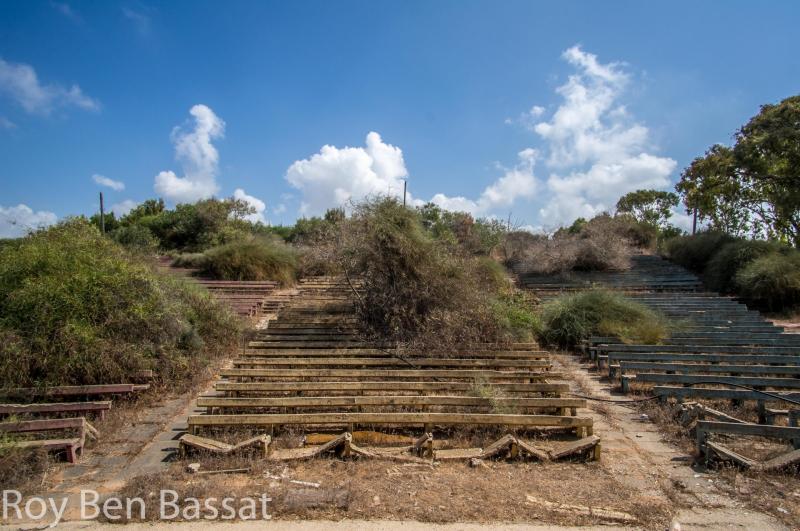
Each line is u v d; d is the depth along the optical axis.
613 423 6.80
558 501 4.52
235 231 24.67
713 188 20.80
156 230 26.34
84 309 7.61
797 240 19.45
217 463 5.26
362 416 6.05
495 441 5.84
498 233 22.47
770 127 17.73
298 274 18.94
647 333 10.91
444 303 10.30
